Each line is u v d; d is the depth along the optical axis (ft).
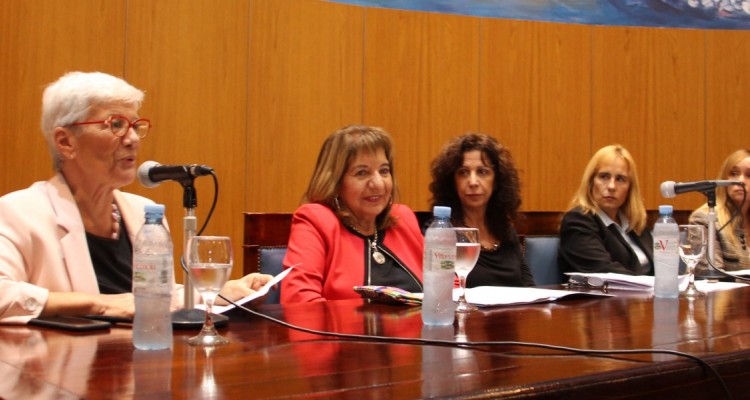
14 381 3.46
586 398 3.54
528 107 18.83
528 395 3.36
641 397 3.85
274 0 16.52
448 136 18.20
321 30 17.02
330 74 17.10
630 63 19.44
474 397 3.23
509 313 5.90
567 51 19.12
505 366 3.81
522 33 18.81
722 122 19.81
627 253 11.33
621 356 4.08
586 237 11.10
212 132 15.88
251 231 11.71
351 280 7.85
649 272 11.50
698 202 19.47
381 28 17.61
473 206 10.09
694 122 19.70
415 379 3.51
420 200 17.93
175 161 15.49
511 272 10.02
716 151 19.80
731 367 4.14
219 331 4.94
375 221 8.39
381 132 8.38
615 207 11.48
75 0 14.58
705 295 7.31
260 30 16.39
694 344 4.51
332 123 17.12
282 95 16.61
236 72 16.12
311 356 4.09
